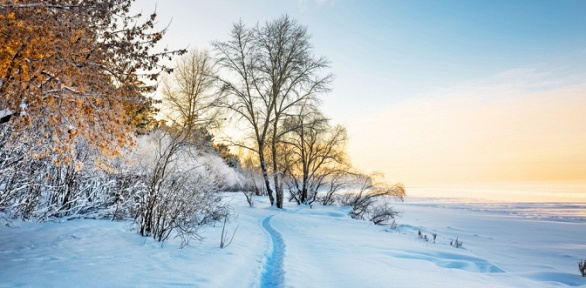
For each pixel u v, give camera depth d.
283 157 26.09
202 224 10.24
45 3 3.83
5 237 6.65
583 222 30.70
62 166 8.58
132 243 7.02
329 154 27.81
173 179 8.17
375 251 9.03
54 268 4.80
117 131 5.02
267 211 20.03
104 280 4.40
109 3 4.43
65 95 4.41
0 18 3.70
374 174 26.12
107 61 4.86
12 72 3.90
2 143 7.23
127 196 10.18
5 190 7.94
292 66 24.36
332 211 22.94
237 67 24.23
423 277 6.18
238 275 5.45
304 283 5.19
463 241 17.44
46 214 8.70
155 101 5.42
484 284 6.19
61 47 4.13
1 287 3.86
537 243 18.17
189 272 5.12
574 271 10.86
